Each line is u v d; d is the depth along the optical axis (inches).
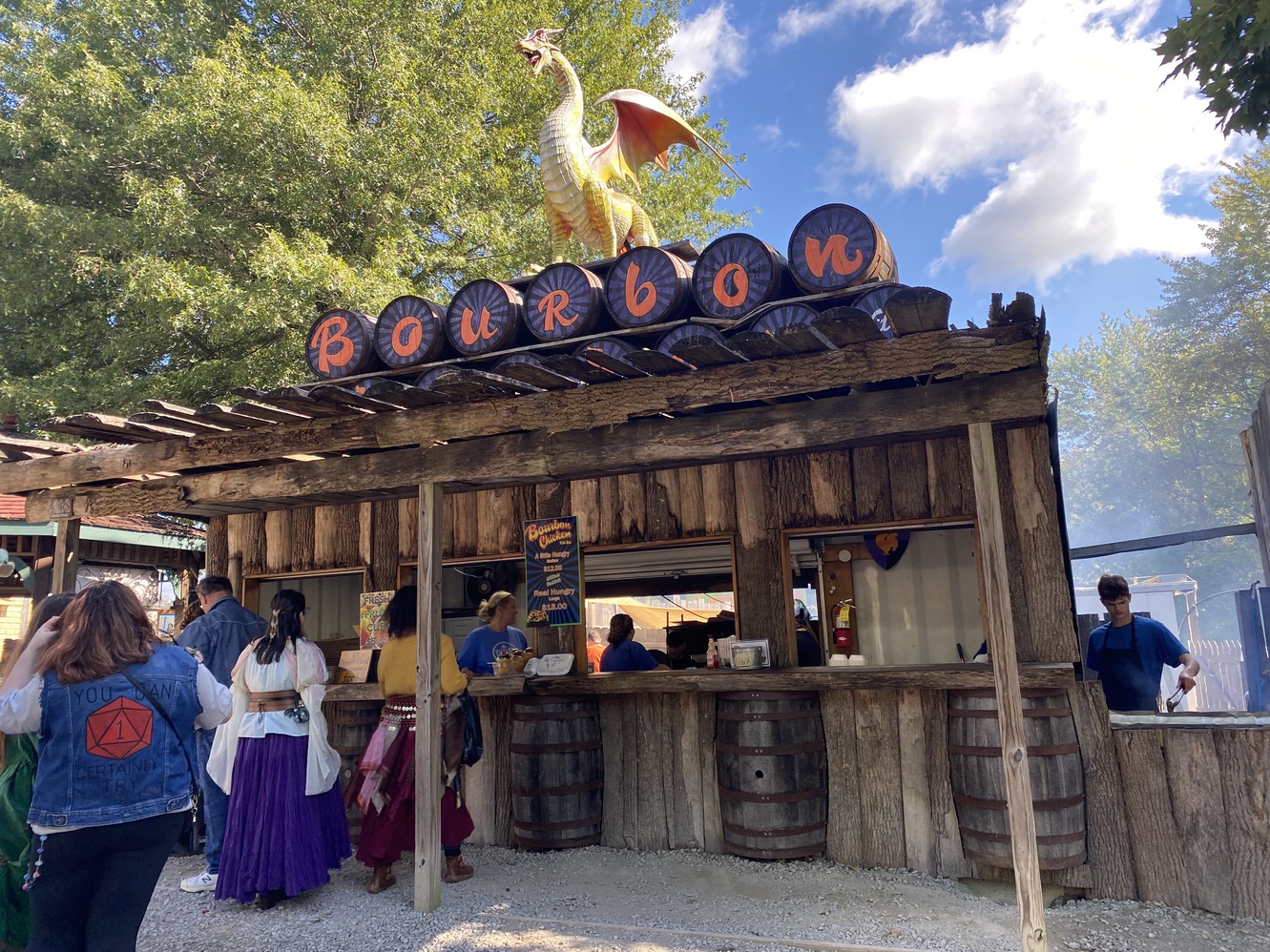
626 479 215.2
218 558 261.7
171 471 204.2
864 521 191.5
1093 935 139.9
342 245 515.5
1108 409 1169.4
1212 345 962.1
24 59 500.7
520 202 620.7
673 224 661.9
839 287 188.4
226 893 162.7
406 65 525.0
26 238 458.6
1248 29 156.3
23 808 112.5
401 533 237.1
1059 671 157.8
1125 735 159.9
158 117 455.8
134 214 449.4
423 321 231.8
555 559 213.5
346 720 215.6
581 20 660.7
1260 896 146.3
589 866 184.5
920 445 188.7
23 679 104.6
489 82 568.4
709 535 205.3
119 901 102.3
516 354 219.3
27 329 491.5
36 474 203.9
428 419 169.9
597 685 192.4
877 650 208.8
